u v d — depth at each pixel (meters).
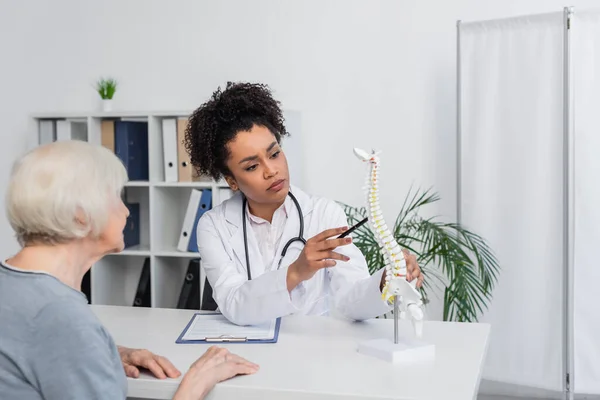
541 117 2.84
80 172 1.23
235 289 1.87
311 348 1.63
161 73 3.62
